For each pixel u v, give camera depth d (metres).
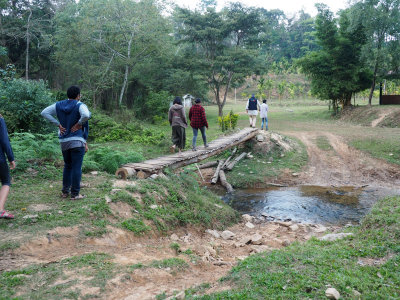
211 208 6.98
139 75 30.38
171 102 29.11
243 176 11.53
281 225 7.13
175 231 5.51
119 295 2.76
